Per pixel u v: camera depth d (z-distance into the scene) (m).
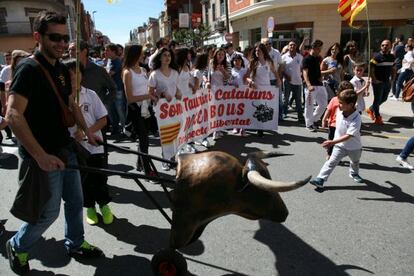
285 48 9.62
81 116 3.17
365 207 4.15
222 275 3.00
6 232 3.80
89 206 3.85
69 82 2.87
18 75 2.41
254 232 3.65
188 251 3.34
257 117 7.21
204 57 6.25
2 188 5.05
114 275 3.03
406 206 4.16
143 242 3.54
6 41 33.50
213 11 36.94
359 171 5.30
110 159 6.29
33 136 2.43
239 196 2.47
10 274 3.07
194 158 2.59
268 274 3.00
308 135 7.46
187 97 5.77
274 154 2.70
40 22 2.45
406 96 6.51
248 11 25.30
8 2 32.91
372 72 8.03
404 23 20.77
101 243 3.53
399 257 3.20
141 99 4.71
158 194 4.64
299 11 21.28
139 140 4.93
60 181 2.84
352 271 3.02
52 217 2.85
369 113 8.53
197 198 2.46
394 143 6.75
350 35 21.31
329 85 8.26
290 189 2.04
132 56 4.82
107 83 5.90
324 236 3.55
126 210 4.21
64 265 3.18
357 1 7.12
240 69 7.29
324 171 4.62
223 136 7.55
